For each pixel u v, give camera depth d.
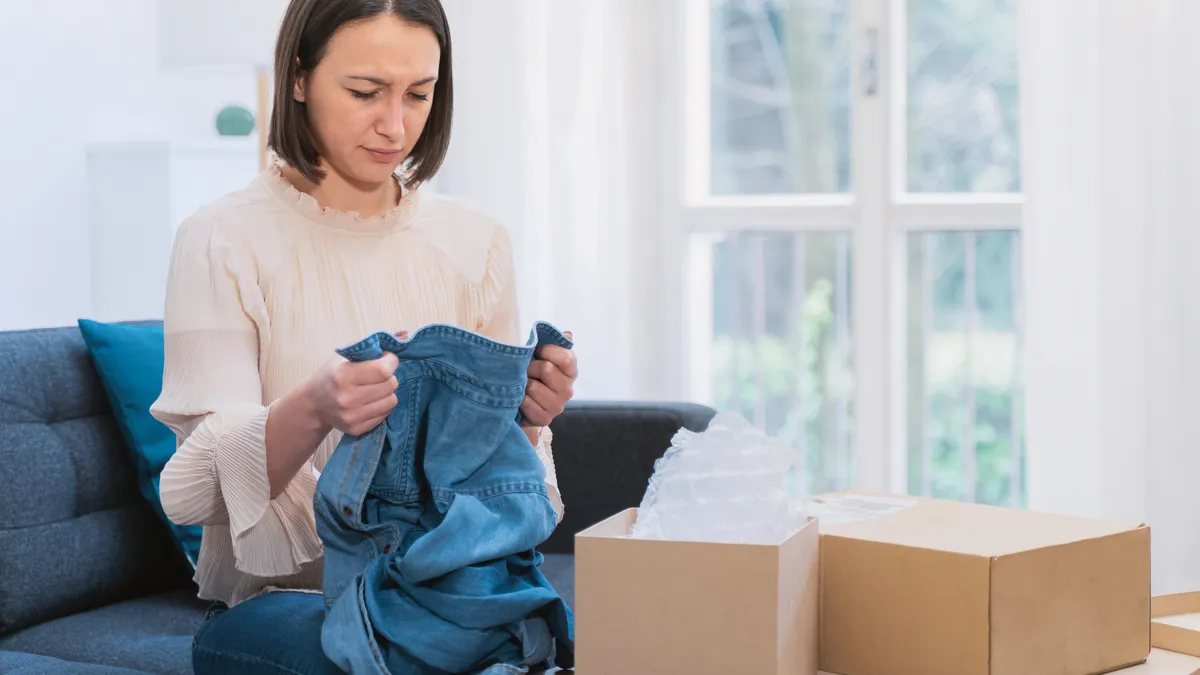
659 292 3.17
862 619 1.16
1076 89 2.62
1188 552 2.57
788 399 3.26
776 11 3.18
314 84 1.32
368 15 1.28
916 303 3.13
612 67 2.98
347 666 1.12
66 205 3.14
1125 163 2.57
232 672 1.24
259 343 1.39
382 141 1.33
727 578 1.02
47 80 3.11
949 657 1.11
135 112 3.34
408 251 1.47
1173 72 2.53
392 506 1.20
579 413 2.05
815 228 3.12
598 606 1.06
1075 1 2.61
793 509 1.17
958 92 3.06
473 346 1.15
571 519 2.05
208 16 2.70
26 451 1.72
